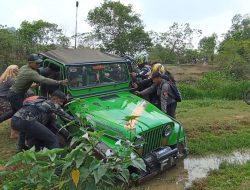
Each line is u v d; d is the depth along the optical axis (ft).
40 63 25.16
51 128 22.76
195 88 58.44
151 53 102.58
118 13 78.18
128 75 26.96
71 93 23.62
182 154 24.54
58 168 11.96
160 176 23.89
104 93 25.43
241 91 54.75
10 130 32.12
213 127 33.78
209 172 24.30
